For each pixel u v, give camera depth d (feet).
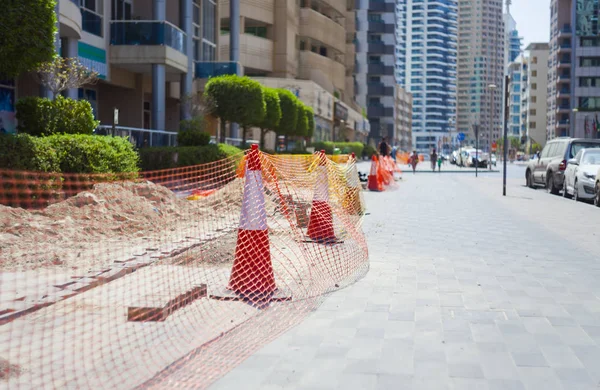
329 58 283.79
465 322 19.62
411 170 173.37
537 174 88.74
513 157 466.29
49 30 44.47
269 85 204.44
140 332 18.29
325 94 232.32
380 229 41.98
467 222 46.60
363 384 14.40
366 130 372.58
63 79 63.21
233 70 126.11
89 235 32.24
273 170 27.78
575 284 25.22
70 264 26.35
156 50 93.66
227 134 149.07
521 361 15.98
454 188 90.84
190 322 19.40
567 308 21.42
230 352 16.66
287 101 139.85
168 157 75.46
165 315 19.72
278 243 34.32
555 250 33.81
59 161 42.14
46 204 38.45
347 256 30.83
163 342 17.40
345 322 19.60
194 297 22.11
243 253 22.85
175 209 41.50
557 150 81.00
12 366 15.26
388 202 64.34
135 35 93.81
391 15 431.43
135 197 39.40
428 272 27.48
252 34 222.07
